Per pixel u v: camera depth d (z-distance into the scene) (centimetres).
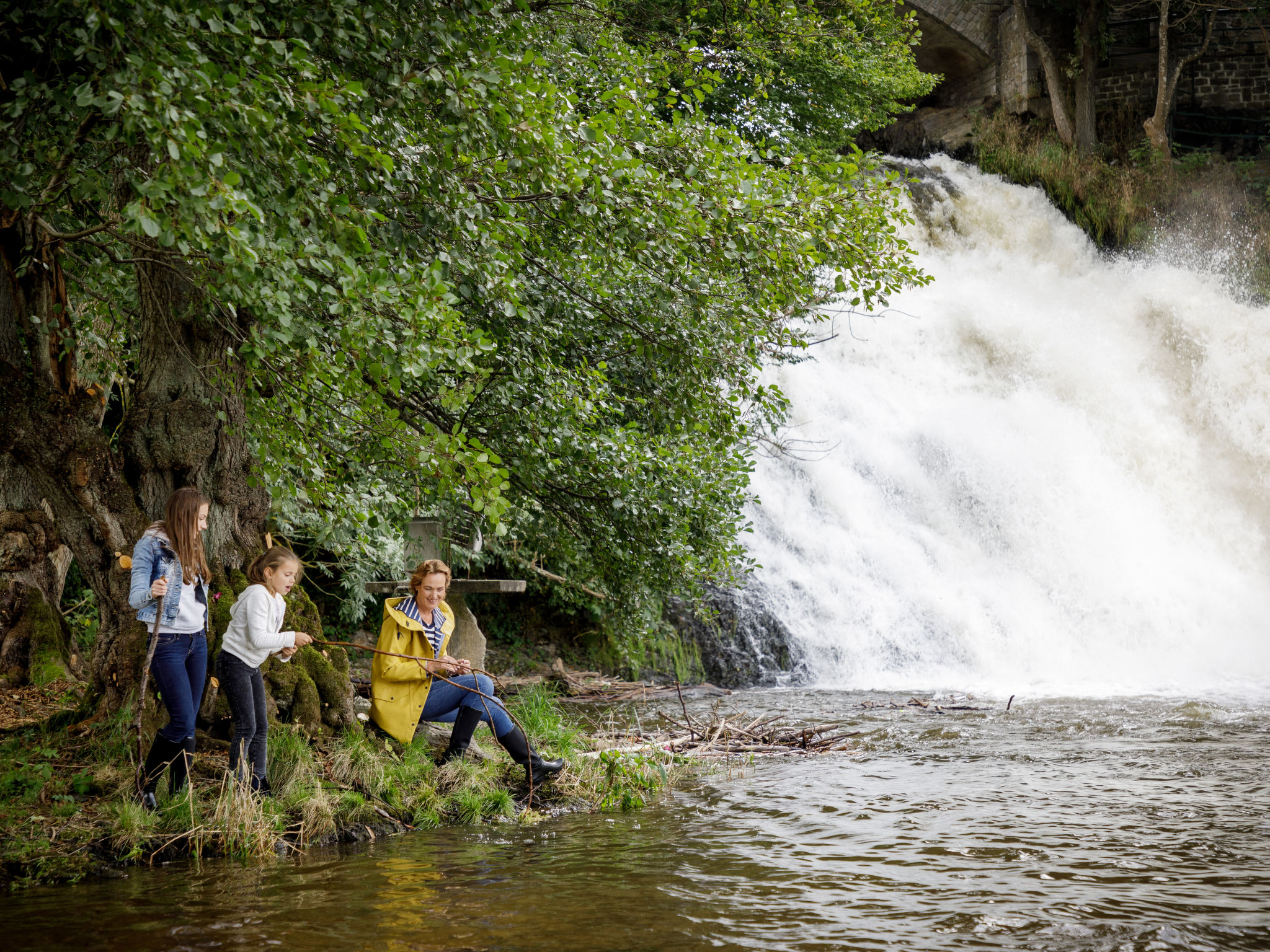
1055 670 1438
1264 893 411
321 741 608
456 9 528
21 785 525
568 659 1416
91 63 418
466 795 584
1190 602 1675
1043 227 2641
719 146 682
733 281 762
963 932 367
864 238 693
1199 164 2655
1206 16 2778
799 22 1244
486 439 825
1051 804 591
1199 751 773
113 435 804
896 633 1498
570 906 403
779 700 1175
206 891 427
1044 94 2945
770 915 388
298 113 451
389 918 387
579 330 863
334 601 1370
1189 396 2247
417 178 547
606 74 771
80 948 356
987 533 1755
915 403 1992
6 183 455
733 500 1032
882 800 616
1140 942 354
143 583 500
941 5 2998
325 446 705
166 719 579
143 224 378
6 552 888
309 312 584
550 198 655
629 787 639
